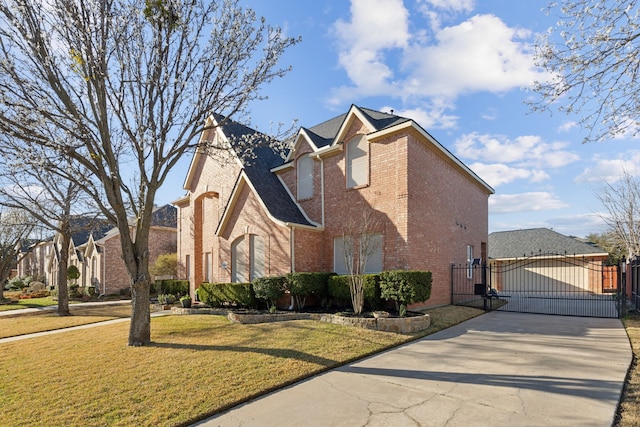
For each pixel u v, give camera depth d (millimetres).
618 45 5191
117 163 9320
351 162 15664
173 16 8391
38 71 7980
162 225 31922
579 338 9570
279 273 14852
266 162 19234
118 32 8273
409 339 9578
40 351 8570
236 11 9141
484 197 22406
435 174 16000
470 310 14766
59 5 7594
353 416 4883
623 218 22484
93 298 27375
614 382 5977
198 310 14797
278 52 9586
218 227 17391
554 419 4672
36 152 8305
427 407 5125
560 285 26859
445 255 16328
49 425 4691
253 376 6469
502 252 30031
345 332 9891
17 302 25188
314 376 6688
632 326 11188
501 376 6430
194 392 5750
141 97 8984
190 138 9789
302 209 17094
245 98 9680
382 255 14156
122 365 7121
